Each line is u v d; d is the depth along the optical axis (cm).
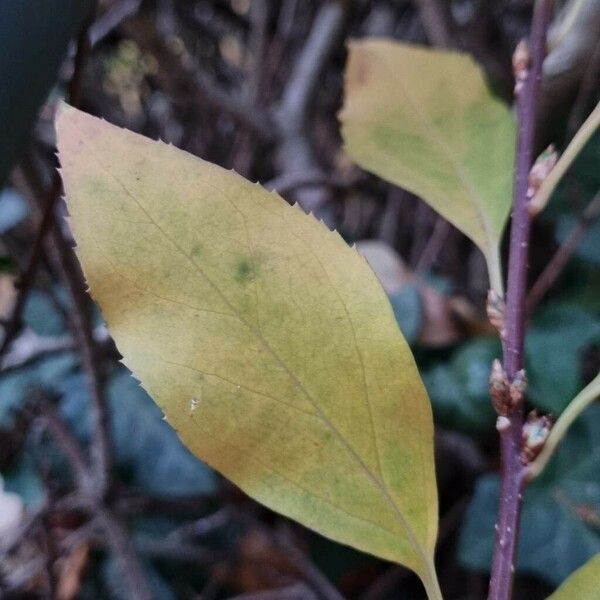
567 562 22
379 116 14
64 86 26
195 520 27
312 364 8
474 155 13
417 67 14
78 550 25
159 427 24
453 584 28
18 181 17
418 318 25
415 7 35
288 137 33
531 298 24
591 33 16
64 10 9
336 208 34
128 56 36
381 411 9
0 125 9
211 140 35
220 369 8
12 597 23
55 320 25
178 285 8
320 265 8
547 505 23
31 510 24
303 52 36
